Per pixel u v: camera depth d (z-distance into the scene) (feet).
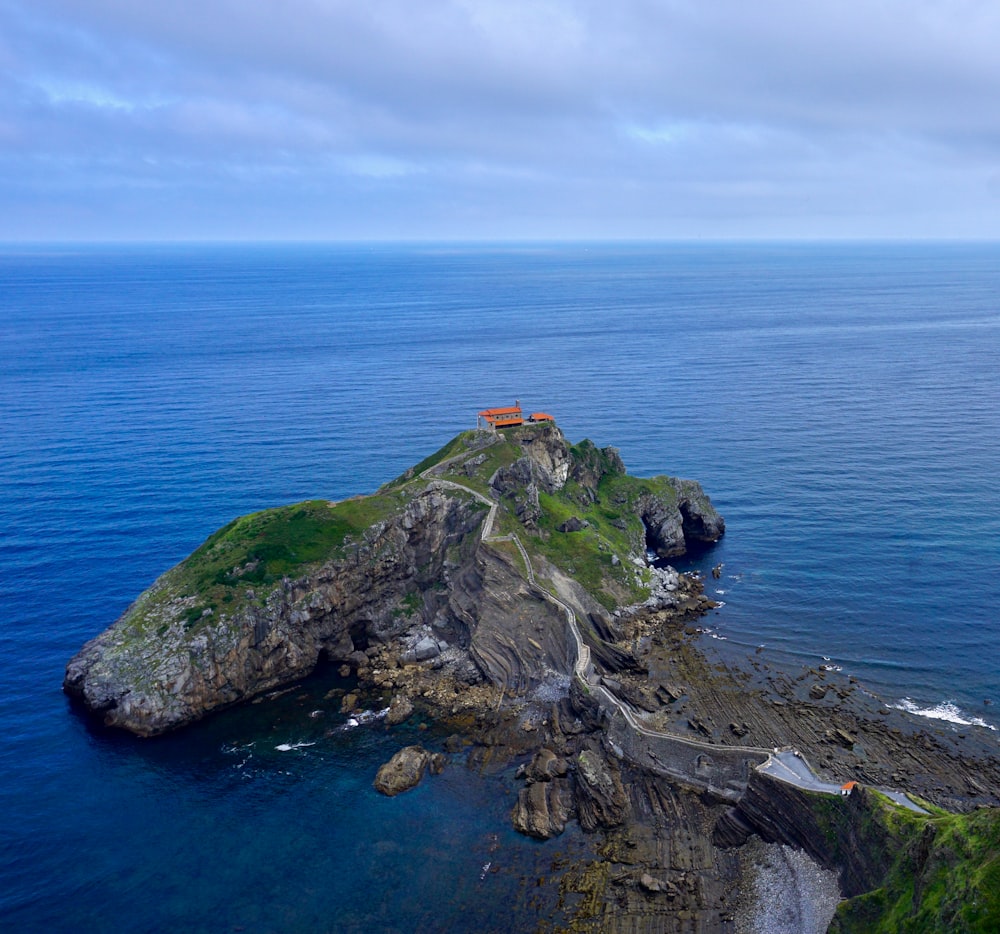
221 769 306.96
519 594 383.45
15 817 279.49
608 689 340.80
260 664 358.43
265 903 245.45
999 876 182.29
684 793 285.02
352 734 328.08
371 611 400.47
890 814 228.84
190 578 378.73
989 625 395.14
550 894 246.68
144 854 264.72
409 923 237.66
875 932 203.92
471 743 320.91
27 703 343.26
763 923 232.12
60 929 236.02
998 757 298.56
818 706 332.60
